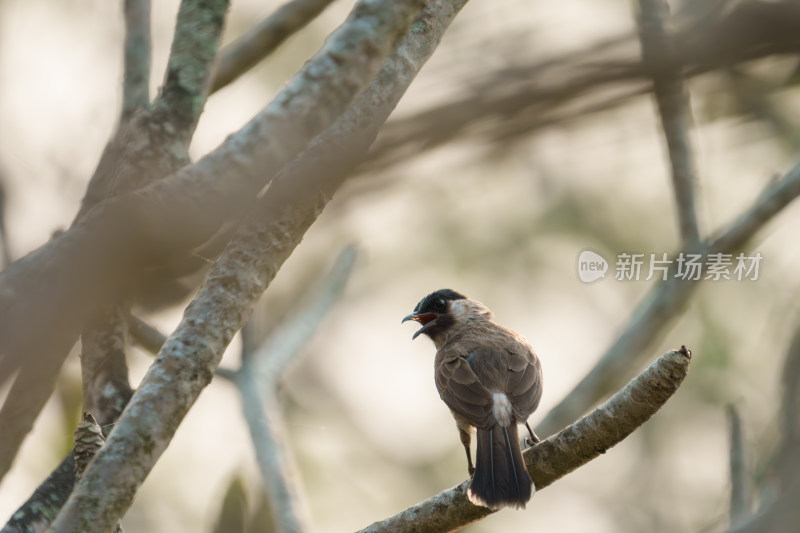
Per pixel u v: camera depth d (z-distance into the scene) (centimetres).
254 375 1268
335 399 1770
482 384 1034
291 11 988
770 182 1239
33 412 616
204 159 479
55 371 602
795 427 1028
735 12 504
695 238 1234
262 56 995
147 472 475
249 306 509
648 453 1795
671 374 614
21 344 430
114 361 647
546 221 1683
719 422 1678
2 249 762
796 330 1132
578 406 1245
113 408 645
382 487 1692
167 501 1534
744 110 924
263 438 1211
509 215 1667
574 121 539
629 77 521
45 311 432
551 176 1616
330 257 1639
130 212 448
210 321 499
